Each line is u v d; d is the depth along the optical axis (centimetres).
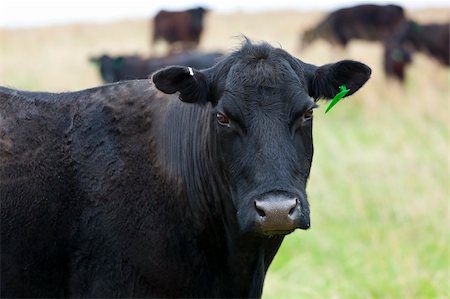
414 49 5519
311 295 1609
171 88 1067
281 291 1630
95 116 1137
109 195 1102
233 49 1114
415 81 4831
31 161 1115
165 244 1095
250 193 1001
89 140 1124
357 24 6028
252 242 1103
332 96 1121
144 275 1096
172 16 6788
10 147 1119
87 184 1108
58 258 1105
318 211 2134
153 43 6906
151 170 1110
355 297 1609
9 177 1110
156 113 1132
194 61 4359
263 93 1037
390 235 1859
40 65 5775
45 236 1102
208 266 1116
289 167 1009
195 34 6781
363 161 2561
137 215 1098
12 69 5481
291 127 1034
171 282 1100
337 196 2223
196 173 1110
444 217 2000
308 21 9194
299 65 1096
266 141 1016
